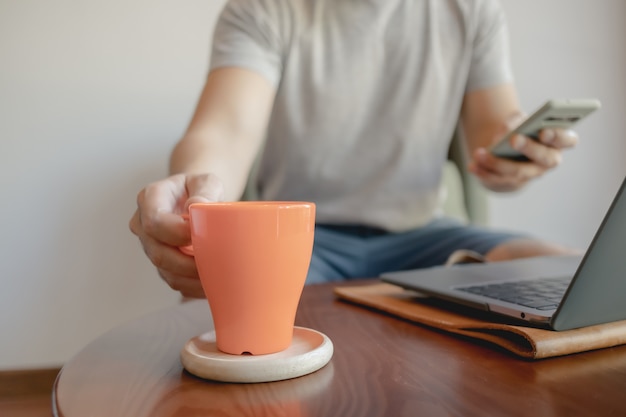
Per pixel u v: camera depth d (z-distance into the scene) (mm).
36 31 1462
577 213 2008
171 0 1556
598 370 370
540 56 1920
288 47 1137
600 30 1986
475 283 559
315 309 572
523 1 1882
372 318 529
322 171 1193
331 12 1168
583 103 796
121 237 1561
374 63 1182
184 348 392
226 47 1059
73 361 404
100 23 1507
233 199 839
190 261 494
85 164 1522
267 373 348
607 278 391
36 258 1500
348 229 1205
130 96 1544
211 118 921
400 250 1178
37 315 1511
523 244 1006
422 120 1200
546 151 905
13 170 1470
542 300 464
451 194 1538
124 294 1574
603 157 2025
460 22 1213
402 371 370
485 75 1270
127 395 333
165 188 532
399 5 1183
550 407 307
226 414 302
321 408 308
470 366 380
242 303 360
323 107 1159
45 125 1485
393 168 1195
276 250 355
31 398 1467
